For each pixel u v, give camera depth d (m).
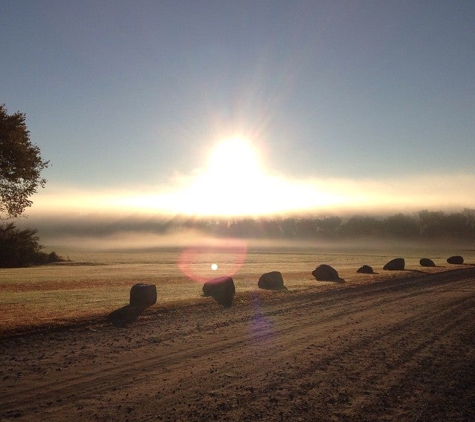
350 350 11.98
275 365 10.34
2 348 11.59
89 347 11.80
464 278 37.91
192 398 8.09
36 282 34.84
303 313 18.42
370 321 16.67
